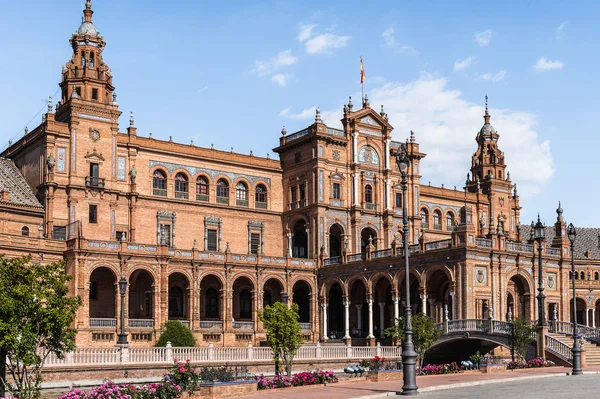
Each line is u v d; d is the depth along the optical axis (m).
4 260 30.92
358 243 90.81
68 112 78.44
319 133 89.00
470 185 115.00
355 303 89.56
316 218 88.56
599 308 111.06
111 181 79.62
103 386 31.36
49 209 75.06
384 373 44.34
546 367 56.12
